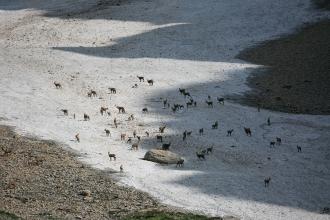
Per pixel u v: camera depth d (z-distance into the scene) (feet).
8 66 418.72
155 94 373.61
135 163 256.93
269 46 490.08
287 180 246.68
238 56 467.52
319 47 478.18
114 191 220.64
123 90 378.53
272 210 212.64
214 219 195.93
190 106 352.08
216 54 470.39
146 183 232.12
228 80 408.87
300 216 208.54
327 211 215.31
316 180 248.93
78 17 577.84
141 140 293.23
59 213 191.52
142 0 622.13
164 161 260.62
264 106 362.94
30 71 408.26
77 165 248.32
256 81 411.13
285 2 587.27
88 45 489.67
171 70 426.10
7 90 365.40
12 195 207.62
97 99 359.87
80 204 204.03
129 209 201.77
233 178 244.63
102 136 296.51
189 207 209.77
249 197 224.33
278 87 399.65
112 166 250.78
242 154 279.08
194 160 267.18
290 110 357.00
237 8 576.20
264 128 321.52
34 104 342.23
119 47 484.33
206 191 227.61
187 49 479.82
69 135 293.23
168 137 299.17
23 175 230.48
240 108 354.54
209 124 322.55
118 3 618.85
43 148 268.00
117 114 334.85
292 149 290.15
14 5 651.66
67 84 384.47
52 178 229.66
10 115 319.27
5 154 253.85
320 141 301.84
